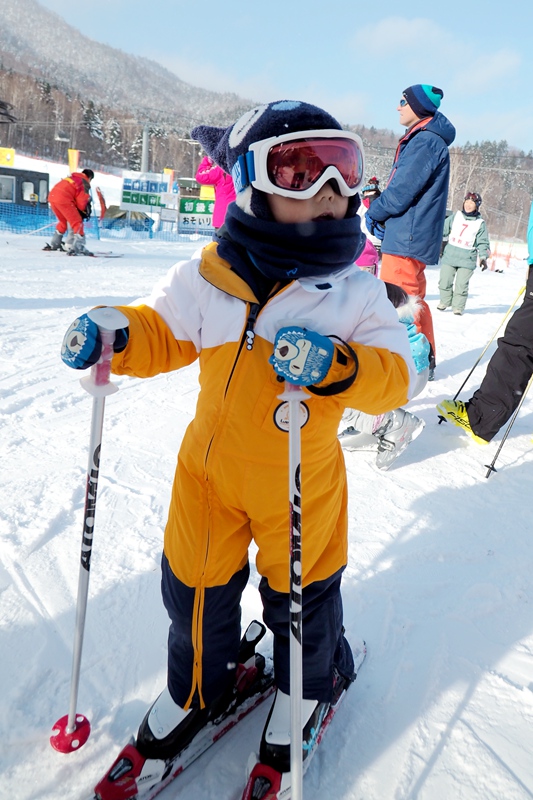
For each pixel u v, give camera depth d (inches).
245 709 64.9
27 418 132.6
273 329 50.9
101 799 54.0
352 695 67.7
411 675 70.9
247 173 50.1
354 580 86.6
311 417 51.0
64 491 103.3
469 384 185.0
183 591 55.9
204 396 54.1
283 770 55.8
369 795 56.7
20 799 54.5
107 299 265.0
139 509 100.5
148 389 158.6
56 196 428.5
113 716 63.4
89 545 54.6
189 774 58.3
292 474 47.4
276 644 59.5
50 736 60.2
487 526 103.2
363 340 52.6
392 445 119.4
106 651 71.4
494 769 59.6
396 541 96.8
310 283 50.3
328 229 49.7
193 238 777.6
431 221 155.8
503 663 73.2
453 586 86.7
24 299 251.4
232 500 53.5
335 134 48.9
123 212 776.9
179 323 54.8
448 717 65.3
